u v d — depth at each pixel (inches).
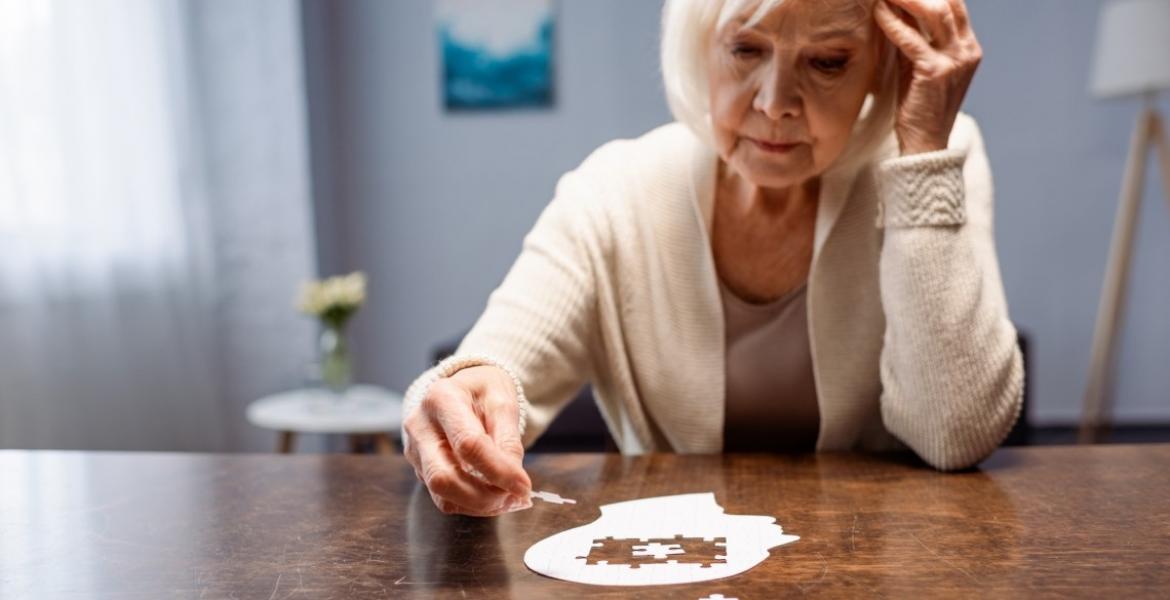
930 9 48.2
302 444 167.6
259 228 162.6
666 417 57.6
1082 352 176.7
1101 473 48.4
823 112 48.2
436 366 49.8
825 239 53.7
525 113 180.1
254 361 164.7
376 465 52.1
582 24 177.3
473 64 179.2
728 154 50.9
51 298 117.0
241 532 43.9
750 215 55.0
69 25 120.0
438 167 182.4
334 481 49.8
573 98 179.0
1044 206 174.4
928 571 39.1
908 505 45.0
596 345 57.4
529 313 53.4
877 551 40.7
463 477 40.6
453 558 41.2
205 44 159.2
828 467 50.1
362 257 185.2
